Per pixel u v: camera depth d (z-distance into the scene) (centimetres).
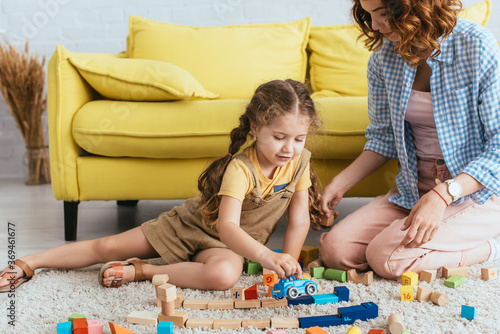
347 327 100
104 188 178
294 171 131
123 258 139
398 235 127
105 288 126
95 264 143
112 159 177
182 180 178
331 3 279
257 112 117
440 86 125
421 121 132
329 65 224
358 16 129
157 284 104
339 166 174
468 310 102
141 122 171
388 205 144
